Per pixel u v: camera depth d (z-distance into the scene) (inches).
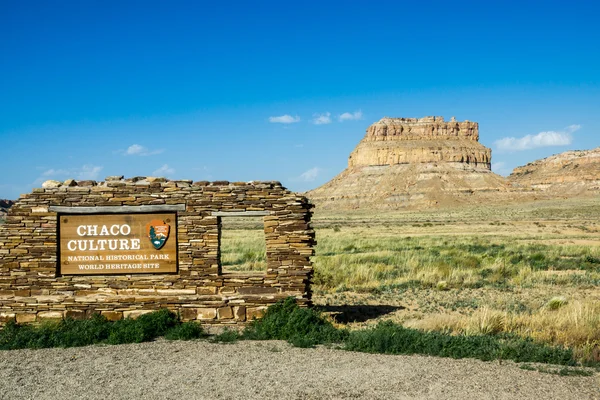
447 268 932.0
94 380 341.1
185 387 325.4
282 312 482.9
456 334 465.7
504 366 367.9
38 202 503.5
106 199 505.4
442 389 319.3
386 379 338.0
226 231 2765.7
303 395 309.9
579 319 482.3
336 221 4896.7
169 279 502.3
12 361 389.4
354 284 818.2
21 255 500.7
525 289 758.5
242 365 371.6
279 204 507.2
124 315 494.0
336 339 445.1
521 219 4269.2
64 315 493.0
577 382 333.4
